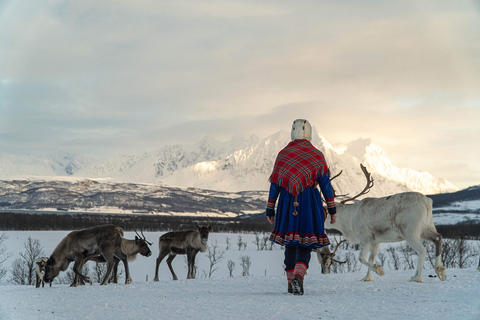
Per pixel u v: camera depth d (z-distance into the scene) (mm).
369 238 8852
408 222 8312
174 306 5383
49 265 11992
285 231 6176
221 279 9570
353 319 4340
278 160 6309
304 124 6523
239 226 177500
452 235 93688
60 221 154875
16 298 6535
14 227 132625
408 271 10758
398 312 4668
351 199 9594
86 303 5840
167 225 168875
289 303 5410
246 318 4492
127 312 5012
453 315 4438
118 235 12242
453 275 9055
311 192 6215
